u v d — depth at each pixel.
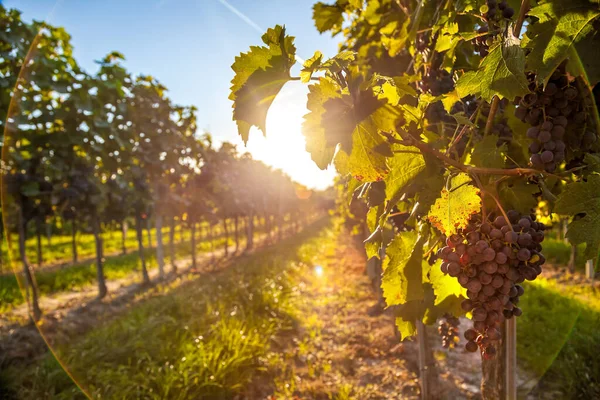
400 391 5.04
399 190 1.21
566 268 11.73
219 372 5.29
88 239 33.28
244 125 1.01
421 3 1.61
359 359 6.13
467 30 1.75
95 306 10.30
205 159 16.73
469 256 1.06
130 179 12.38
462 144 1.46
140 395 4.94
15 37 6.81
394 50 2.03
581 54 0.99
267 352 6.38
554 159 1.17
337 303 9.31
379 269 8.45
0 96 6.95
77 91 8.22
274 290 9.70
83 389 5.05
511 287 1.06
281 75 1.01
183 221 16.81
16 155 7.87
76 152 9.59
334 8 2.39
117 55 9.38
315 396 5.11
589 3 0.98
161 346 6.12
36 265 18.14
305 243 23.78
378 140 1.00
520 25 1.09
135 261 19.36
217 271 15.55
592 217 1.01
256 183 24.61
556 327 6.21
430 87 1.81
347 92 0.98
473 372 5.35
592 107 1.19
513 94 1.03
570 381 4.64
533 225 1.16
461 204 1.06
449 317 1.93
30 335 7.29
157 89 13.00
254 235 36.16
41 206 9.10
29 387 5.42
